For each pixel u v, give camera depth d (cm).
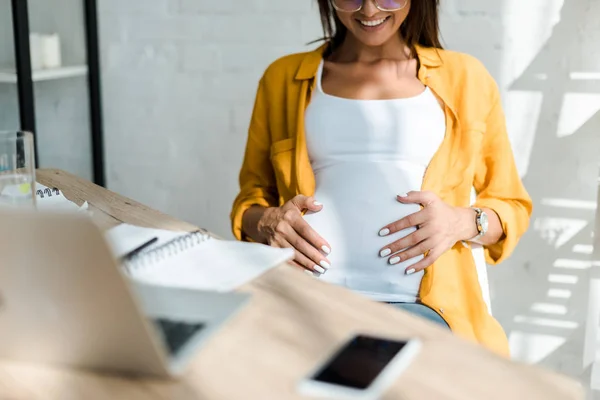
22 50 188
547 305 201
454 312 140
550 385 65
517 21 190
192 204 226
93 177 225
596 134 191
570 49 188
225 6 209
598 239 192
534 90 193
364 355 70
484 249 154
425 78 150
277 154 155
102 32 219
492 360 70
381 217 142
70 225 63
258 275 90
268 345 73
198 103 218
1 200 105
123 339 66
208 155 221
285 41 207
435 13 154
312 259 140
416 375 67
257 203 159
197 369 68
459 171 148
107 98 224
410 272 138
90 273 65
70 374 69
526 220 152
